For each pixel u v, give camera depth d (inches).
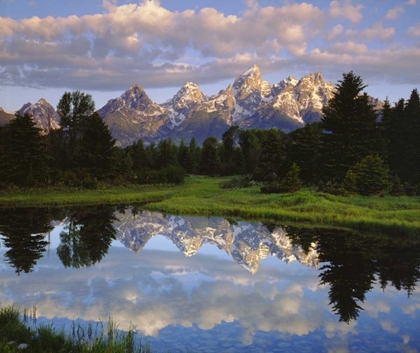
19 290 545.0
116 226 1211.2
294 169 1870.1
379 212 1258.6
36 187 2142.0
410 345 373.1
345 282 604.1
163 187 2701.8
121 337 370.3
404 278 626.5
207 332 397.4
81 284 579.2
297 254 810.8
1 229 1120.8
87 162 2719.0
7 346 308.5
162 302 495.8
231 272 668.1
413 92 2272.4
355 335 396.8
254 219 1358.3
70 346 338.6
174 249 874.1
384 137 2268.7
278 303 499.2
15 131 2185.0
